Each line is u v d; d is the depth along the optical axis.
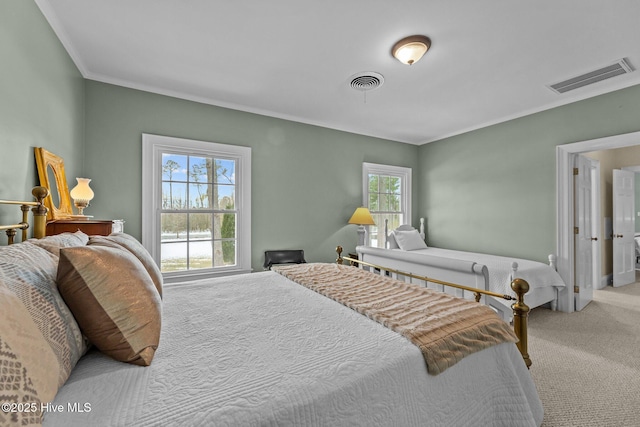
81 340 0.85
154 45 2.18
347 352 0.97
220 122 3.24
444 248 4.53
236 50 2.24
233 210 3.37
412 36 2.05
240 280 2.03
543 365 2.04
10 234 1.32
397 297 1.53
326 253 4.00
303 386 0.79
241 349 1.00
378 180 4.64
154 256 2.91
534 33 2.00
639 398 1.68
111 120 2.70
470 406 1.08
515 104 3.28
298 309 1.42
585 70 2.51
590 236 3.48
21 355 0.59
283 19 1.89
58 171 1.95
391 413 0.88
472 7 1.76
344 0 1.72
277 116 3.59
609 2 1.70
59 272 0.86
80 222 1.71
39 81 1.71
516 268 2.68
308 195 3.84
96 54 2.29
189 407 0.69
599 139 2.90
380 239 4.62
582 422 1.50
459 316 1.25
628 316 3.01
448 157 4.49
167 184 3.02
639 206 5.23
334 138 4.07
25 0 1.55
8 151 1.39
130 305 0.91
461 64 2.42
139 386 0.77
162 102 2.93
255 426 0.68
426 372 0.98
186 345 1.03
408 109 3.45
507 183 3.72
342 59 2.37
